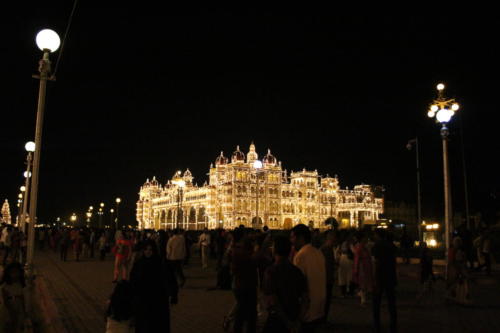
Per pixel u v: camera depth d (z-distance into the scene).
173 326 11.78
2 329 9.85
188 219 148.00
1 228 36.94
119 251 20.70
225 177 132.88
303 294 6.63
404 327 11.82
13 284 10.12
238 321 9.47
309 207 140.62
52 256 40.09
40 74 15.18
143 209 181.62
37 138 15.15
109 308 8.19
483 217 49.72
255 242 12.52
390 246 10.81
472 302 15.62
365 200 149.00
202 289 19.02
